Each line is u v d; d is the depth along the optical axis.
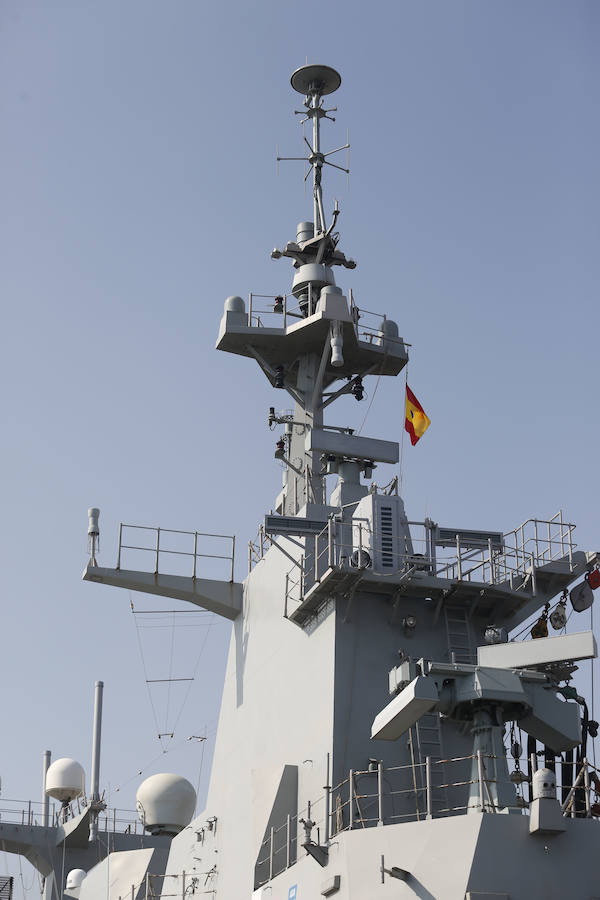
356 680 24.50
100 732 39.66
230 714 29.16
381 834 20.19
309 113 31.34
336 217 29.86
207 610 29.97
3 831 38.03
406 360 30.09
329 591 25.08
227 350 29.70
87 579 28.80
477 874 19.17
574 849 19.62
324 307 28.34
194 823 29.95
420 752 23.91
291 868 22.56
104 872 34.22
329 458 28.52
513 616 26.25
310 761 24.53
